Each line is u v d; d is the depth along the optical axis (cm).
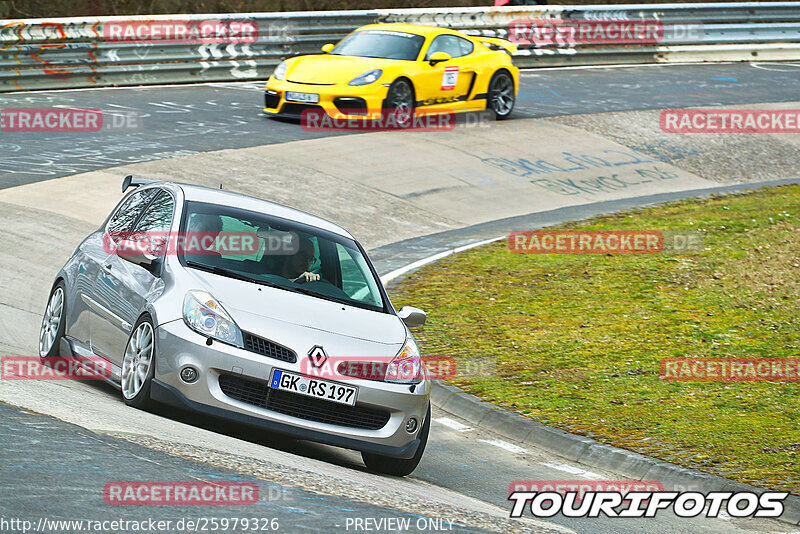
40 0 10094
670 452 2877
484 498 2473
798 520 2469
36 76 7444
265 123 7012
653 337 3975
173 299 2430
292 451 2548
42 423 2009
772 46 11219
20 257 4144
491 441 3066
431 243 5288
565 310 4288
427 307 4259
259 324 2402
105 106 7112
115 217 3034
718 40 10925
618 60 10456
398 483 2358
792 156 7688
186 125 6744
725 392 3403
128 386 2470
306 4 11006
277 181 5769
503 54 7756
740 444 2944
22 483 1642
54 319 2955
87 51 7694
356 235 5266
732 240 5359
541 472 2789
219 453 2062
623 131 7731
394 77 6950
